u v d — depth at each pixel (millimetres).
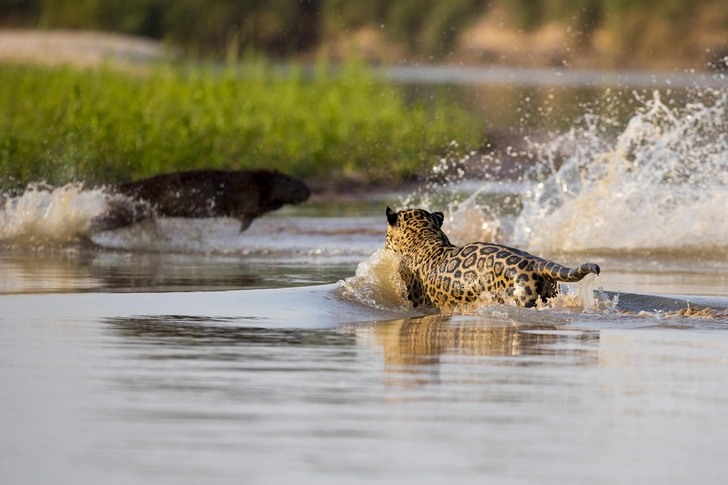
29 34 179125
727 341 22797
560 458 14242
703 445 14898
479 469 13703
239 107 91875
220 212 52875
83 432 15117
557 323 25094
